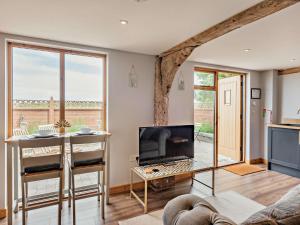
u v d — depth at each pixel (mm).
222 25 2131
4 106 2508
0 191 2486
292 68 4598
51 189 2998
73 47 2869
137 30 2373
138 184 3398
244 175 4062
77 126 3076
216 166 4516
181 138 3400
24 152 2740
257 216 885
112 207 2766
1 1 1723
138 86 3373
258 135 5004
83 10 1890
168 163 3268
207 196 3092
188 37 2600
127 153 3311
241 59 3768
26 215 2514
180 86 3791
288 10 1854
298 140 3920
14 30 2396
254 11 1793
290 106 4656
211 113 4457
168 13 1940
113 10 1885
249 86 4828
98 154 2506
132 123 3344
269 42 2787
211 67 4184
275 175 4086
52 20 2115
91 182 3248
